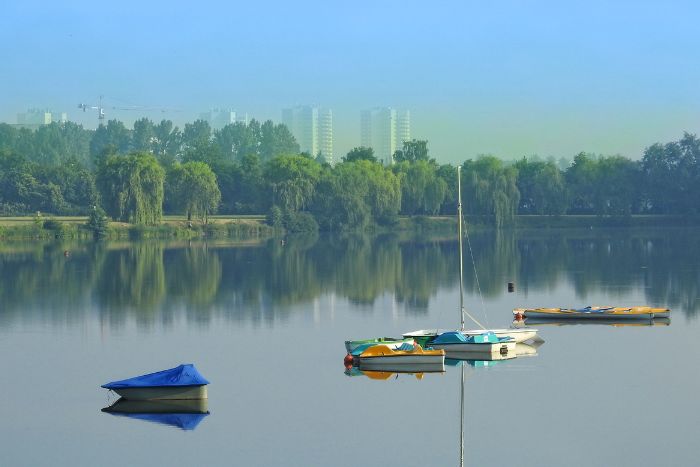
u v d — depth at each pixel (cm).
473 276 11606
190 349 6494
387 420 4662
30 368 5891
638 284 10606
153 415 4784
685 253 14925
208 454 4156
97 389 5312
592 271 12138
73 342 6781
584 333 7244
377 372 5762
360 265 13100
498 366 5941
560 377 5597
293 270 12350
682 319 7938
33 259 14012
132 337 6994
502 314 8369
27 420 4684
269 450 4206
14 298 9350
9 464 4038
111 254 15000
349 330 7356
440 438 4372
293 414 4778
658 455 4112
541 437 4375
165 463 4041
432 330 6769
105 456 4134
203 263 13362
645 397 5078
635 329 7419
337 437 4391
